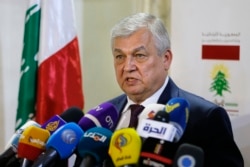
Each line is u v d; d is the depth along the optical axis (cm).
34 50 748
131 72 441
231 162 414
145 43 436
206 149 428
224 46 714
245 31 700
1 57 814
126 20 446
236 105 711
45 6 748
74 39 768
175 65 749
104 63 880
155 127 305
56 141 338
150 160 291
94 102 894
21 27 820
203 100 469
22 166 348
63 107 746
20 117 748
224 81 717
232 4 705
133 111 448
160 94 470
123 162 299
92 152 328
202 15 727
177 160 280
